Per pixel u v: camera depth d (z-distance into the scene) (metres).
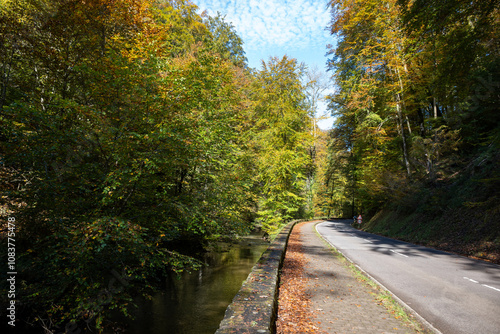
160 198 6.96
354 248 13.32
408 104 19.91
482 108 16.58
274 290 4.64
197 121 6.88
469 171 16.30
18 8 6.90
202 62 7.27
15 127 5.16
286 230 17.92
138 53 6.27
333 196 60.34
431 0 9.13
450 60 10.34
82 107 5.04
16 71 7.38
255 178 17.94
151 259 6.48
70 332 5.90
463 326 4.33
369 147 24.25
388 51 17.70
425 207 17.19
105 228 4.97
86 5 6.88
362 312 4.98
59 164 5.57
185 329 6.46
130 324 6.64
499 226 11.25
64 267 5.51
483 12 8.88
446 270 8.43
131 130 6.05
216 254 15.29
